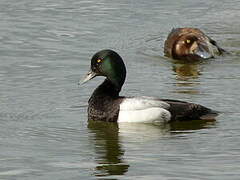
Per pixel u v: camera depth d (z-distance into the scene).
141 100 15.05
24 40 21.23
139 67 19.22
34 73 18.33
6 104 15.94
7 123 14.84
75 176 12.29
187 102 15.20
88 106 15.23
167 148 13.52
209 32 22.94
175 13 24.33
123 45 21.14
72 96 16.56
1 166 12.72
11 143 13.80
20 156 13.18
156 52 20.75
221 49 20.86
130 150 13.47
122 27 22.77
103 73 15.54
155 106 14.93
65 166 12.73
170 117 14.86
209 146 13.57
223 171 12.41
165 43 20.78
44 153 13.33
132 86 17.34
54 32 22.05
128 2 25.08
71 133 14.38
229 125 14.64
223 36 22.64
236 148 13.44
